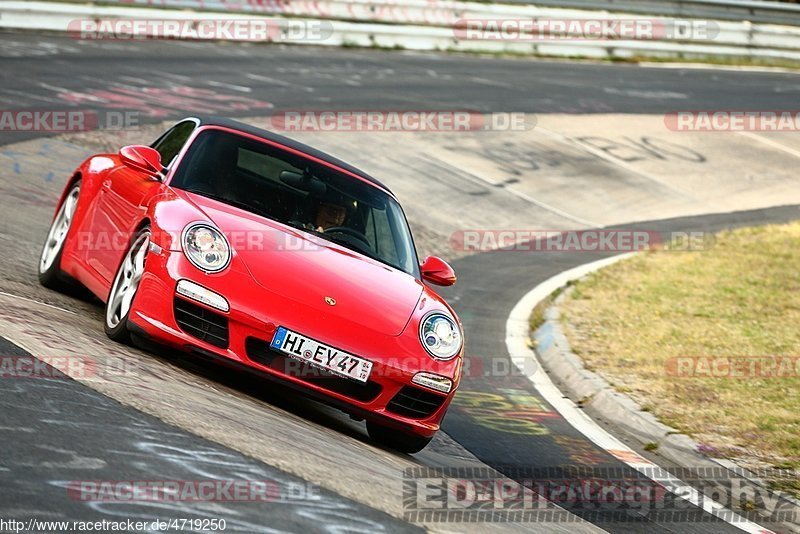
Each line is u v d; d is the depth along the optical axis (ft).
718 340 118.21
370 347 63.93
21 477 38.86
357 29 303.48
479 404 90.79
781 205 223.30
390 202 81.25
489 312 127.34
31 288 82.58
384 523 44.34
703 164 245.04
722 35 372.17
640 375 102.12
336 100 229.45
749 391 98.37
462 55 322.14
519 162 218.59
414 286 72.59
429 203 182.70
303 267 66.59
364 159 196.03
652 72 338.34
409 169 197.57
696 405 92.84
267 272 64.49
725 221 204.74
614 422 90.94
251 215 71.00
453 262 152.15
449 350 67.77
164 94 201.36
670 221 200.03
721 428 86.53
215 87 218.18
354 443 63.72
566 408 93.66
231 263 63.87
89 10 252.01
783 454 81.00
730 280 151.84
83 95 187.73
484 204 189.16
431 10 318.65
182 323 62.80
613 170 227.40
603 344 113.70
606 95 290.97
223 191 73.05
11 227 106.42
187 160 75.05
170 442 47.60
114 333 67.41
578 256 168.14
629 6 354.13
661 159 242.58
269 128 194.08
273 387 74.90
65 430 45.42
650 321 126.00
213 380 67.10
